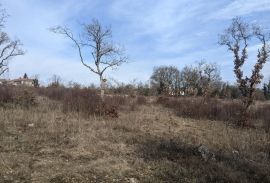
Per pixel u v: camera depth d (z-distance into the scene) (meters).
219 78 56.34
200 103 23.75
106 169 9.30
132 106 23.25
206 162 10.37
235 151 12.09
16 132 12.96
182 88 67.44
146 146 11.88
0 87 23.80
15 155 10.10
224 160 10.80
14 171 8.88
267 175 9.62
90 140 12.18
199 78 52.19
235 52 20.03
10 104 19.22
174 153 11.23
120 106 23.02
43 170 9.10
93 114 17.64
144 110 22.86
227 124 18.81
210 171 9.63
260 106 25.95
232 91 49.38
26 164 9.40
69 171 9.01
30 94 20.88
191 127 17.25
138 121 17.06
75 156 10.42
